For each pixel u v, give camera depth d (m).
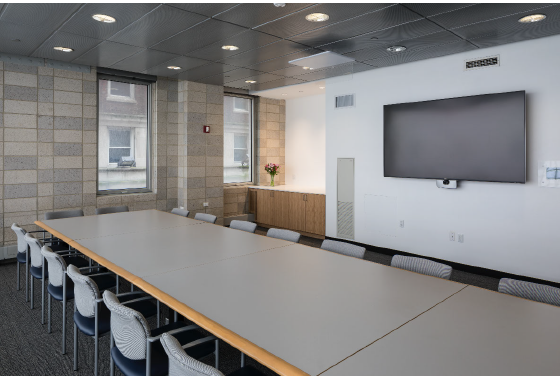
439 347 1.66
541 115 4.44
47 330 3.50
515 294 2.43
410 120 5.55
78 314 2.78
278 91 8.05
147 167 7.36
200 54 5.21
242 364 2.48
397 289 2.39
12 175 5.60
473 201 5.05
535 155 4.50
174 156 7.52
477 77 4.94
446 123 5.16
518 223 4.67
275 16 3.79
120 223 4.68
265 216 8.36
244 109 8.78
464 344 1.69
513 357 1.58
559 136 4.32
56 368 2.88
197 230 4.27
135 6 3.56
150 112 7.28
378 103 6.06
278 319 1.95
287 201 7.82
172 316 3.24
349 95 6.48
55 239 4.61
